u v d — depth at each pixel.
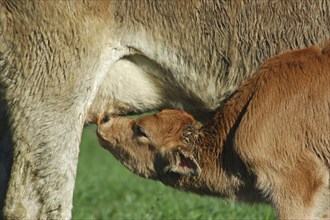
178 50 25.94
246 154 24.39
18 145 25.25
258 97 24.53
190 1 25.75
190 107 26.91
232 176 25.48
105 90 26.27
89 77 25.53
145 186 40.62
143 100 26.66
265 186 24.34
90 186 41.44
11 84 25.23
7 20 25.08
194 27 25.84
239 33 25.84
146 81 26.47
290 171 24.14
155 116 26.22
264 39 25.83
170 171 25.77
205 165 25.75
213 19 25.83
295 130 24.14
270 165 24.23
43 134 25.20
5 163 25.48
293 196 24.11
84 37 25.33
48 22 25.08
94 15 25.41
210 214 32.16
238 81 26.09
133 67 26.27
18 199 25.19
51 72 25.16
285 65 24.80
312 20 25.66
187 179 26.05
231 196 25.75
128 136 26.41
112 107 26.56
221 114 25.77
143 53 25.97
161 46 25.92
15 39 25.11
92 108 26.39
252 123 24.38
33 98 25.19
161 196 34.16
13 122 25.28
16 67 25.16
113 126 26.56
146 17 25.72
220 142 25.62
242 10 25.77
